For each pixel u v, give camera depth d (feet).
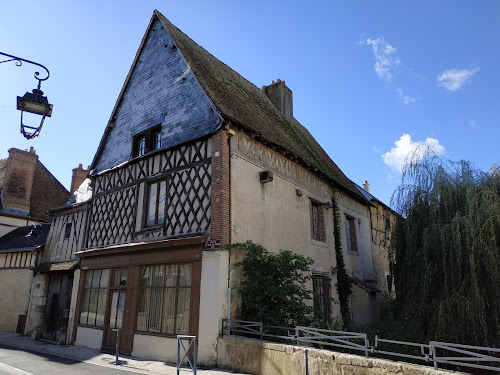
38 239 49.37
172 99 34.22
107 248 33.30
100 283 34.55
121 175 36.83
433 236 26.58
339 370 17.21
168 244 27.71
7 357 27.71
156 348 26.89
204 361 23.70
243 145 29.96
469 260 23.50
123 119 39.88
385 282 52.90
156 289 28.78
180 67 34.63
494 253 22.93
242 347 22.09
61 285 41.06
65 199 74.79
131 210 33.94
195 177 29.07
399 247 31.96
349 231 47.16
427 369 14.79
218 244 25.53
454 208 26.81
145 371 22.63
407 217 30.45
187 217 28.48
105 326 31.73
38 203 67.72
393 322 29.45
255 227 29.07
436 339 23.48
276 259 26.73
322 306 36.42
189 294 26.37
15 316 45.83
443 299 24.34
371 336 29.32
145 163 34.27
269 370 20.21
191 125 31.27
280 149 33.81
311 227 37.78
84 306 35.55
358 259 46.62
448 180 27.99
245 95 40.86
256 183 30.37
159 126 34.68
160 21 39.17
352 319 40.60
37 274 44.32
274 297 26.32
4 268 50.26
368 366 16.33
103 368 23.65
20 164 64.80
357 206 50.88
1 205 61.31
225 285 24.90
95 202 39.42
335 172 53.93
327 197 42.55
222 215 26.05
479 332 22.36
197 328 24.73
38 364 25.03
